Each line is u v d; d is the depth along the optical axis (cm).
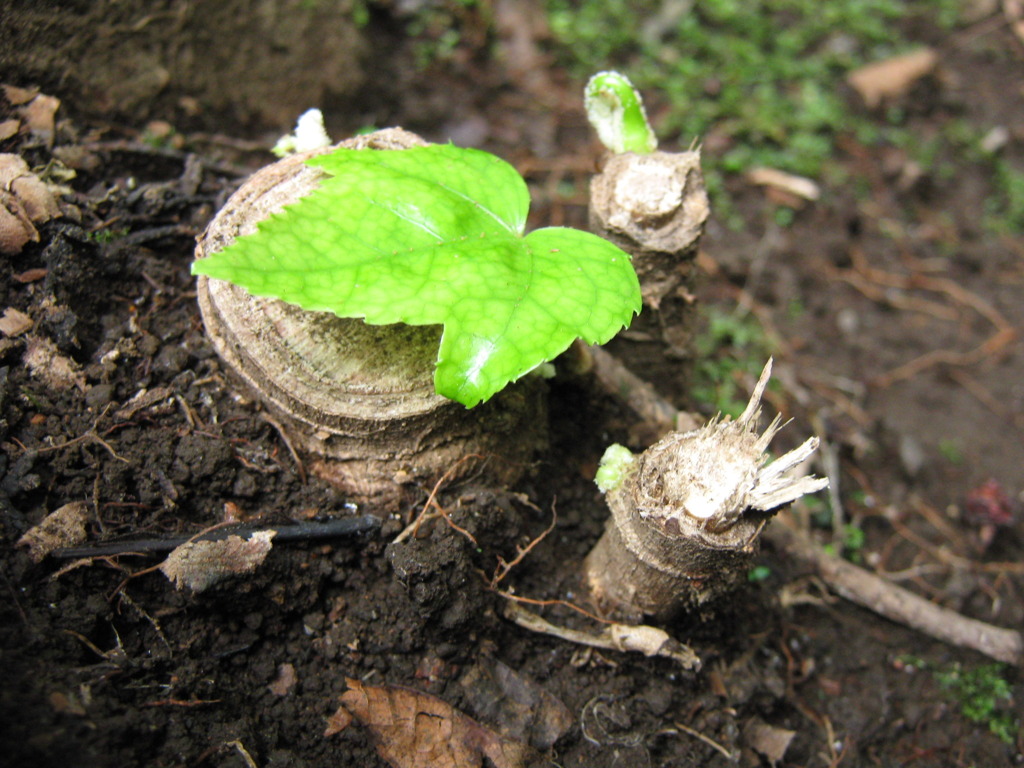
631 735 16
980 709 20
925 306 31
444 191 14
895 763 19
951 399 28
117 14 21
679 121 34
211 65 23
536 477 18
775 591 20
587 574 17
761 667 19
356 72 29
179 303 18
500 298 12
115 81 21
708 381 27
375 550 16
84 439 15
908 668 21
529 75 34
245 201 15
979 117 36
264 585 15
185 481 15
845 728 19
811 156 34
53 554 14
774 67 36
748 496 13
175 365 16
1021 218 33
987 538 24
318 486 16
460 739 15
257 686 15
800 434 26
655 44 36
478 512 16
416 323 12
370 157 14
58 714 12
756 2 39
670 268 17
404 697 15
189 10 22
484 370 12
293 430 15
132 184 19
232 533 15
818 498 24
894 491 25
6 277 16
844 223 32
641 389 19
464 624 15
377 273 12
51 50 20
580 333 12
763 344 29
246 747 13
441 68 34
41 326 16
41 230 17
